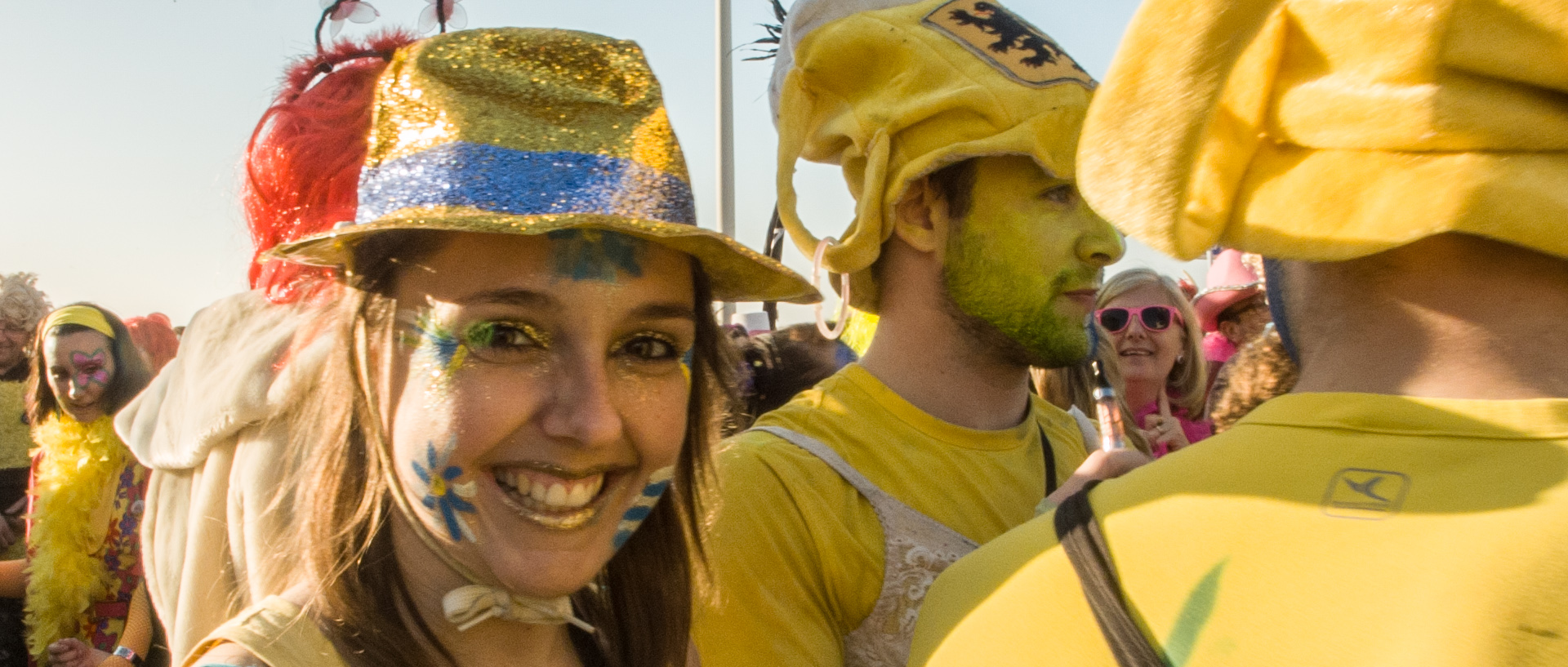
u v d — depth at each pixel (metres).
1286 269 0.96
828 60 1.83
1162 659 0.81
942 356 1.79
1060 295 1.74
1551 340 0.79
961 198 1.74
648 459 1.11
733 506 1.55
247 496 1.66
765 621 1.51
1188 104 0.84
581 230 1.03
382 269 1.06
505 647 1.12
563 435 1.02
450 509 1.02
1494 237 0.75
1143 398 3.19
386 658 1.02
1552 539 0.70
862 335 2.94
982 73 1.71
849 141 1.87
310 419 1.17
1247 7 0.82
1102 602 0.86
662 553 1.31
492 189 1.02
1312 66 0.84
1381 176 0.80
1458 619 0.69
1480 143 0.76
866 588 1.59
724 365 1.33
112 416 3.25
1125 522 0.91
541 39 1.10
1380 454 0.81
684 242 1.10
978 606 0.96
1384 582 0.74
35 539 3.17
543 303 1.02
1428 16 0.75
